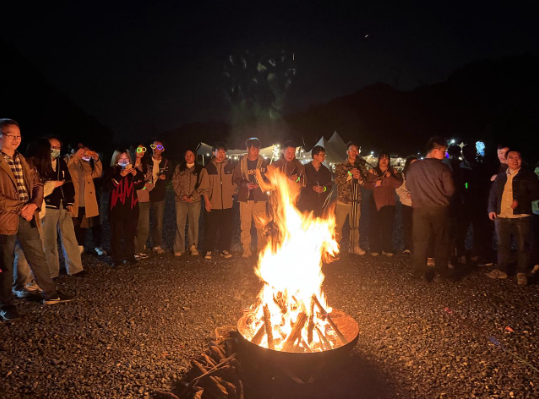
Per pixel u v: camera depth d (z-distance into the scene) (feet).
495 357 11.46
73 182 20.42
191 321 13.89
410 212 22.24
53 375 10.37
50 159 15.99
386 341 12.48
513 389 9.87
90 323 13.65
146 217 22.06
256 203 21.84
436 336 12.80
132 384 9.96
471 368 10.87
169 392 9.24
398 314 14.52
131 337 12.65
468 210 20.86
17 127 13.83
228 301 15.69
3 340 12.31
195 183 22.04
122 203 19.74
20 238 14.52
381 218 22.07
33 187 14.71
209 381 9.20
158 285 17.51
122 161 19.72
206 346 12.07
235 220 35.63
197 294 16.42
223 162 22.33
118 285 17.47
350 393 9.63
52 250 17.90
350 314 14.57
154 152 22.68
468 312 14.67
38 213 14.94
